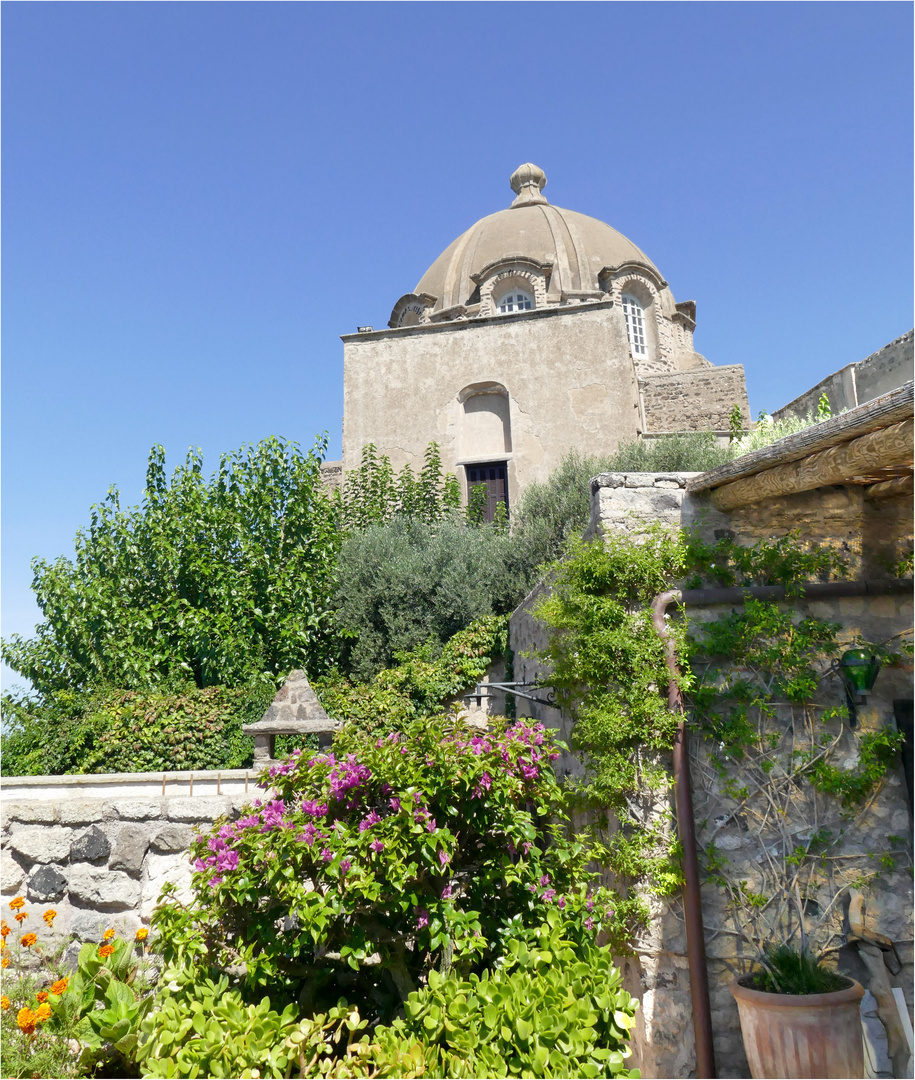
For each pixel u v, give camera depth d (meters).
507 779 4.96
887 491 5.92
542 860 5.23
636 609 6.09
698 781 5.75
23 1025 4.92
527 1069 3.72
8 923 7.05
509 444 18.56
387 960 4.97
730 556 6.13
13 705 13.80
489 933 5.04
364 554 14.52
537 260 24.64
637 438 17.70
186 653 14.09
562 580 6.51
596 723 5.75
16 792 8.90
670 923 5.50
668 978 5.41
